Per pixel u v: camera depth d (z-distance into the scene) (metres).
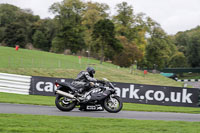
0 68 81.12
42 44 198.50
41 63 104.75
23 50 139.38
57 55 148.62
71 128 16.83
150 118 23.83
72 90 23.88
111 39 142.75
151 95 39.78
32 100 34.84
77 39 173.75
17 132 15.15
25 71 83.06
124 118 22.47
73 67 106.69
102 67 121.94
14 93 40.38
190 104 39.56
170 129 18.16
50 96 40.69
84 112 24.27
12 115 19.94
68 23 174.12
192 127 19.45
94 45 151.38
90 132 15.94
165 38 190.62
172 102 39.66
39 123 17.69
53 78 40.66
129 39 176.88
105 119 20.67
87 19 181.38
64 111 24.08
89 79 24.00
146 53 185.12
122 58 155.38
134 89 39.72
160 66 188.62
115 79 98.44
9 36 189.25
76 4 183.75
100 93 24.23
